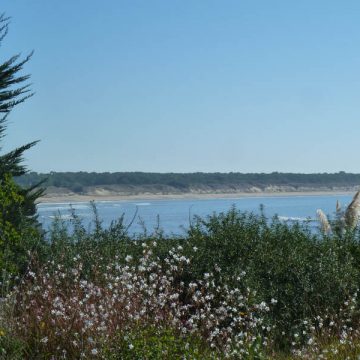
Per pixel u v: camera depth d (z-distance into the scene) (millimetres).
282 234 11000
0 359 6547
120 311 8211
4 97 14789
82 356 6820
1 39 15750
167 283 9547
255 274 10133
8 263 9875
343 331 8578
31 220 13062
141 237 11781
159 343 6500
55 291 9008
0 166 12969
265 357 7207
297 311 9570
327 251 10508
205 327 8656
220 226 11172
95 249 10922
